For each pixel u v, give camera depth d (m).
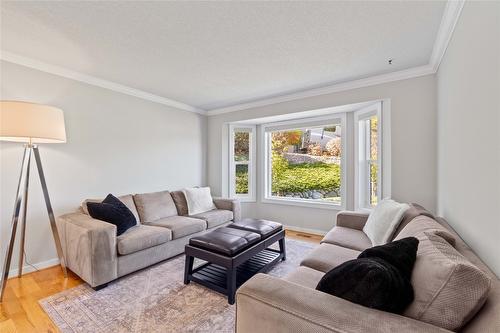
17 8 1.67
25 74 2.45
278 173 4.54
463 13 1.51
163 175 3.90
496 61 1.02
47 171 2.61
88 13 1.74
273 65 2.64
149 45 2.20
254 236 2.34
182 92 3.60
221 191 4.57
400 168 2.84
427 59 2.51
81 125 2.89
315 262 1.71
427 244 1.09
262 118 4.13
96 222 2.28
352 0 1.61
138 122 3.54
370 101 3.04
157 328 1.63
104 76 2.96
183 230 2.90
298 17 1.79
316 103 3.49
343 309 0.85
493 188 1.05
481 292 0.75
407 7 1.69
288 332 0.86
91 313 1.79
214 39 2.10
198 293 2.07
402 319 0.79
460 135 1.59
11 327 1.64
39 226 2.54
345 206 3.65
